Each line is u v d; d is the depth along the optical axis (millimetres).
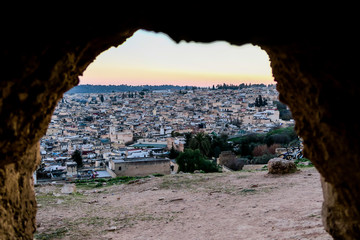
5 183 6484
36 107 5285
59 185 20016
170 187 17844
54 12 4746
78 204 15469
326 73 4762
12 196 6840
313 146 5762
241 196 14859
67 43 5266
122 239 10727
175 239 10516
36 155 7953
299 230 9961
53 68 5211
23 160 7137
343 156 4789
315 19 4527
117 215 13461
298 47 4996
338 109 4684
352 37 4316
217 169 29344
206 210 13391
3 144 5008
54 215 13484
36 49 4777
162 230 11445
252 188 16047
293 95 6008
